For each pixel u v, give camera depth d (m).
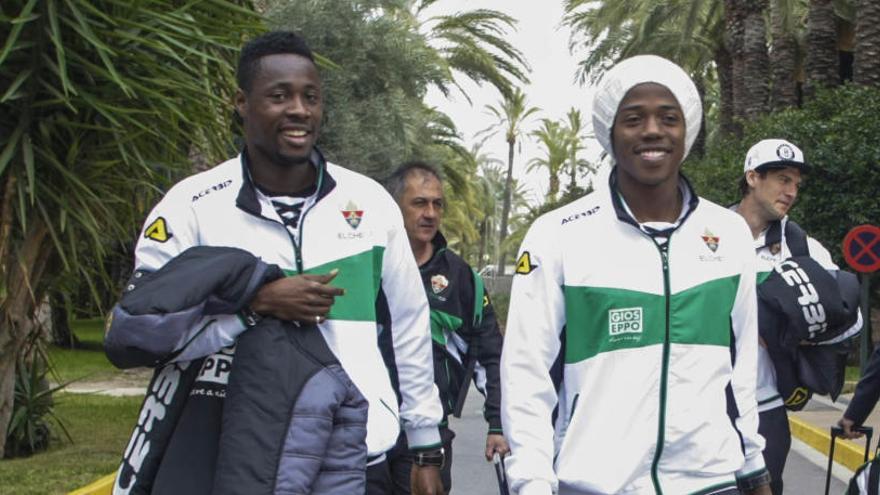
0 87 8.59
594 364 3.34
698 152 34.31
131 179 9.36
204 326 3.14
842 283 4.86
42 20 8.28
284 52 3.37
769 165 5.14
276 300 3.13
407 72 22.61
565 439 3.35
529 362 3.36
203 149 9.52
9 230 8.73
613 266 3.35
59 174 8.92
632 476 3.29
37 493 8.08
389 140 22.19
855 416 4.82
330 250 3.41
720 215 3.46
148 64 8.66
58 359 21.77
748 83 28.33
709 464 3.31
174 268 3.12
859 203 18.83
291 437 3.03
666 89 3.36
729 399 3.47
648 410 3.30
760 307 4.81
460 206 63.59
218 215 3.36
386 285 3.69
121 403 14.38
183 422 3.18
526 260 3.41
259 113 3.35
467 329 5.41
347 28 21.58
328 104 21.48
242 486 2.99
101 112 8.34
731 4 29.05
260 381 3.06
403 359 3.86
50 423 11.31
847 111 19.17
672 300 3.33
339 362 3.19
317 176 3.45
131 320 3.03
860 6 21.08
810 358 4.84
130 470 3.21
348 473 3.13
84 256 10.16
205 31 9.09
